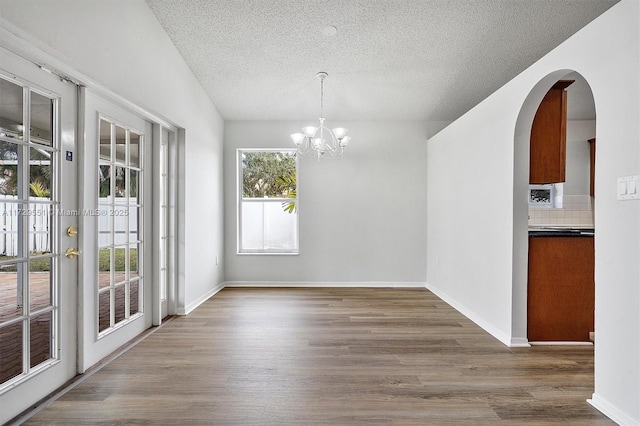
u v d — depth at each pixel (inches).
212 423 72.0
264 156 218.7
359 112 203.6
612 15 75.5
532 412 76.6
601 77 78.7
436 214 195.3
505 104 119.8
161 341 119.1
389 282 212.8
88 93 96.5
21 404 75.0
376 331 130.8
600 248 78.5
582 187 202.2
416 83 175.6
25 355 77.4
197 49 148.1
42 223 82.1
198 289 168.7
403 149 212.5
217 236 198.4
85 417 73.8
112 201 110.0
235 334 126.6
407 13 131.3
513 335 116.0
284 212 218.8
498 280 124.6
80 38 87.7
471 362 102.9
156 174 134.6
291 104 194.9
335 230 213.2
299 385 88.4
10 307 74.0
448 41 145.6
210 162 186.4
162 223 145.9
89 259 97.1
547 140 119.6
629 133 71.0
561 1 124.3
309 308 162.7
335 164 212.8
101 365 99.3
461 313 155.4
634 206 70.0
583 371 96.9
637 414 69.0
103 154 105.5
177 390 85.6
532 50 149.6
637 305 69.1
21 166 76.6
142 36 118.4
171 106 140.4
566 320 117.9
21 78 74.5
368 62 159.9
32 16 73.2
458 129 162.1
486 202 133.9
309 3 127.4
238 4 127.0
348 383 89.7
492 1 125.1
